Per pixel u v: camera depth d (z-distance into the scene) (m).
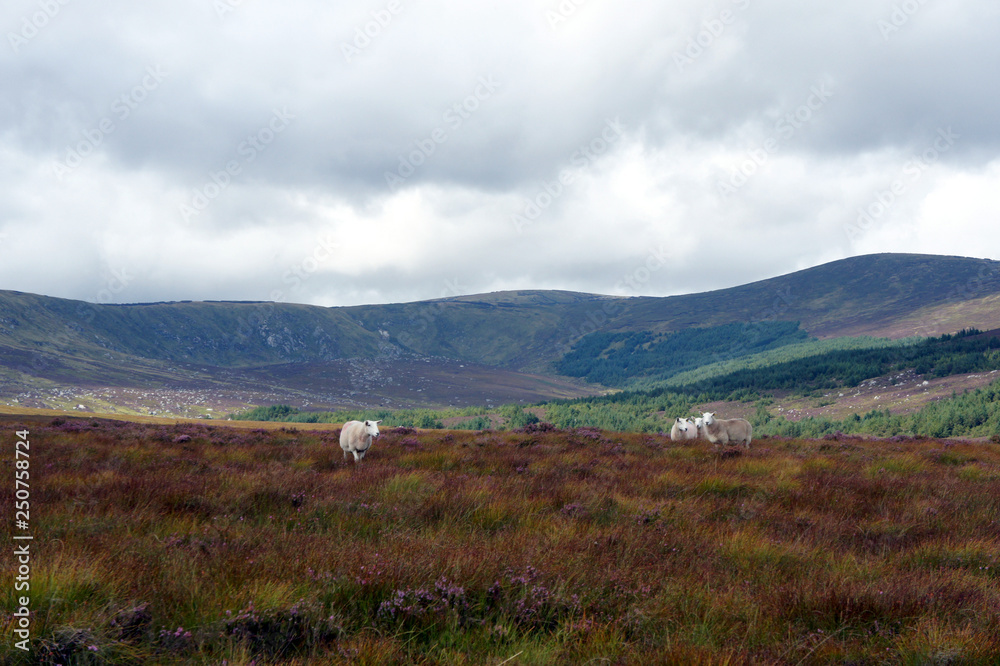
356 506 8.26
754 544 6.75
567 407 196.00
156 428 24.83
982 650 4.03
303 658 3.72
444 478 10.69
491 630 4.22
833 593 4.99
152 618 4.05
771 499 9.92
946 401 143.25
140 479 9.17
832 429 150.25
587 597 4.89
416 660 3.84
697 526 7.68
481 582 4.99
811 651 4.07
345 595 4.66
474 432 26.81
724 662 3.75
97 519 6.73
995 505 9.73
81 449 14.65
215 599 4.27
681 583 5.35
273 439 20.97
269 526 6.98
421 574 5.03
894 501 9.91
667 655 3.82
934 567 6.41
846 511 9.12
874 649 4.27
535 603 4.66
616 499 9.18
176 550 5.39
